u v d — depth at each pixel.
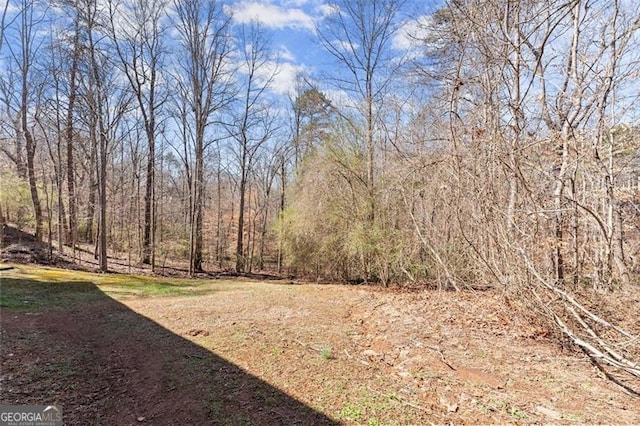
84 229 16.75
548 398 2.97
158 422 2.72
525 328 4.61
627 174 5.89
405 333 4.73
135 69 13.49
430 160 6.77
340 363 3.82
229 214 25.58
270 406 2.92
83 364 3.77
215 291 8.48
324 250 12.23
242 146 17.22
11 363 3.65
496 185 5.04
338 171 11.31
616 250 5.69
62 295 7.07
